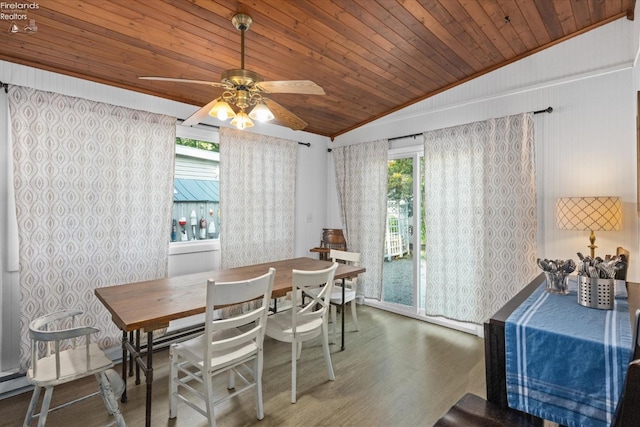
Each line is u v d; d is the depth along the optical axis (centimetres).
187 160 339
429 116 361
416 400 218
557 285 171
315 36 242
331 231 428
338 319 376
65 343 248
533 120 287
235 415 201
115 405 171
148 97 296
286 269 291
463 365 265
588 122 264
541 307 147
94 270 262
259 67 275
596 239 260
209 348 172
